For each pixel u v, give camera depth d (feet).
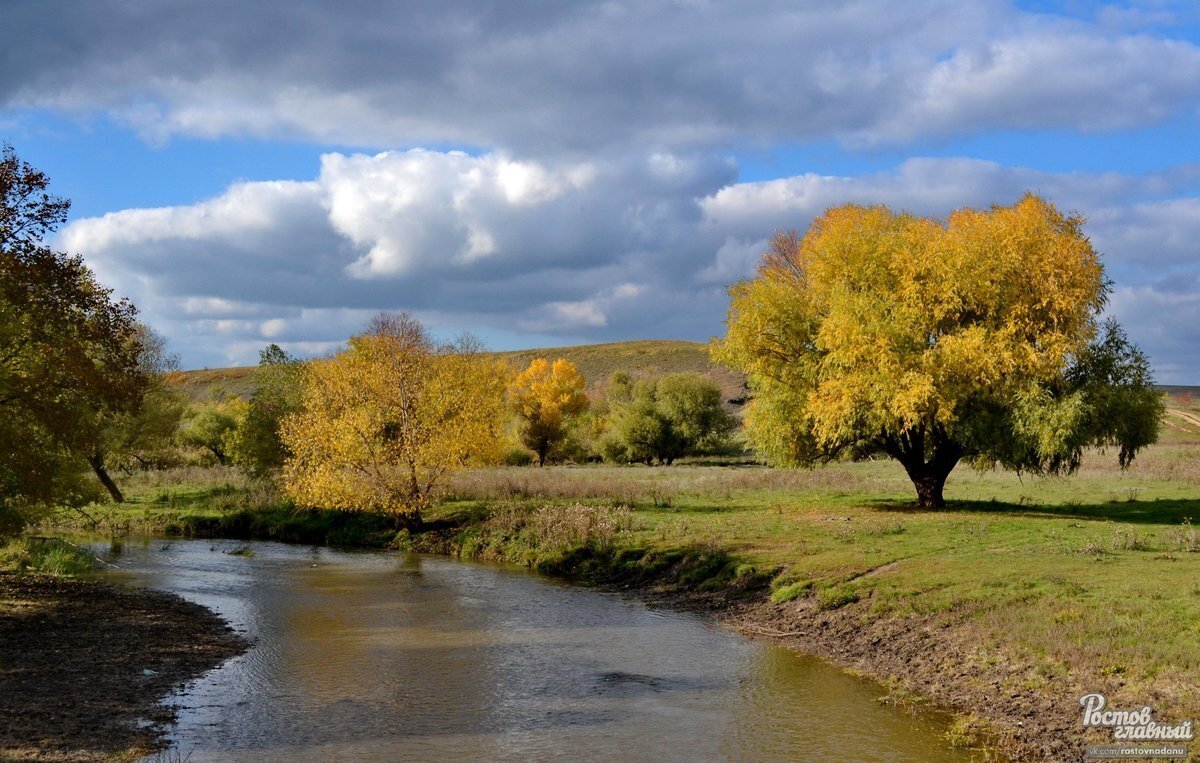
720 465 237.86
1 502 66.74
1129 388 92.22
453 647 53.31
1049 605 49.65
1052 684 39.47
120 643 51.98
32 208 68.95
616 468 210.79
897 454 104.68
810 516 97.35
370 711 40.50
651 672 47.32
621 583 77.05
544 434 265.13
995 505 104.99
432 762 34.01
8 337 63.21
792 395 102.83
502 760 34.27
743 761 34.01
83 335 72.28
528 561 89.04
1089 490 125.18
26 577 73.20
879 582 60.44
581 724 38.63
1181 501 105.29
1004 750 34.47
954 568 62.13
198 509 130.21
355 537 109.91
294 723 38.68
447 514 112.98
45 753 33.40
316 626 59.41
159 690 43.16
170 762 33.58
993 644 45.42
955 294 93.91
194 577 81.10
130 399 75.87
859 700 41.83
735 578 69.82
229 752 34.88
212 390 431.02
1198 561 60.03
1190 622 43.65
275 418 149.59
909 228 103.45
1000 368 90.94
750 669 47.78
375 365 111.55
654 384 273.33
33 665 45.68
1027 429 89.35
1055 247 92.48
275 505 127.65
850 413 93.40
